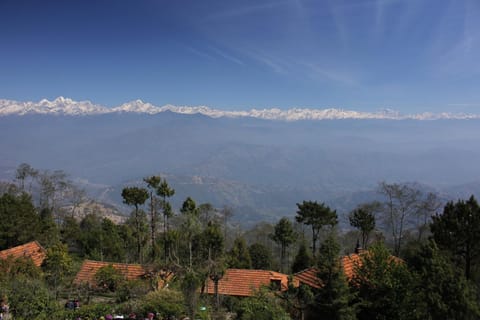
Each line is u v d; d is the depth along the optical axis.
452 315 20.69
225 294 30.28
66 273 30.86
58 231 55.91
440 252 23.94
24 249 36.41
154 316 19.53
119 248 46.91
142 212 51.19
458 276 21.47
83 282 29.67
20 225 44.12
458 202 31.55
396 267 21.97
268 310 21.58
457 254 30.69
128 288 27.03
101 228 53.41
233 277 32.53
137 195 42.75
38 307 19.14
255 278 32.34
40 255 35.94
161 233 49.12
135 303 20.64
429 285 21.09
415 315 20.55
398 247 51.00
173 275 30.31
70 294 26.89
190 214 36.50
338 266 22.08
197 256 34.00
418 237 51.44
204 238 34.50
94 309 19.56
